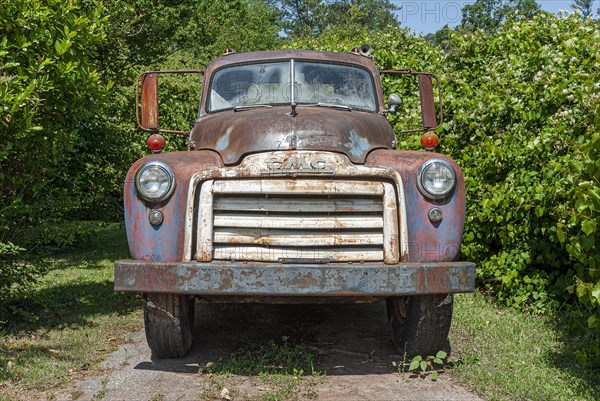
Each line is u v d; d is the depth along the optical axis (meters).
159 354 4.77
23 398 4.01
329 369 4.66
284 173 4.18
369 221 4.22
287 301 4.36
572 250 4.33
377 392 4.17
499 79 7.07
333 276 4.02
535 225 6.31
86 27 5.82
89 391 4.15
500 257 6.61
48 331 5.59
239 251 4.19
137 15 10.38
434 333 4.57
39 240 6.11
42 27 5.37
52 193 6.48
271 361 4.78
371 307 6.62
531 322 5.93
